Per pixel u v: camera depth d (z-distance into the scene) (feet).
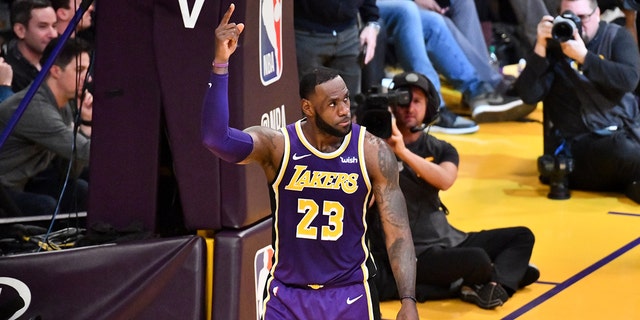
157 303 41.42
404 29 99.76
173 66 41.42
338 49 70.49
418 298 55.06
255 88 42.73
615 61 75.66
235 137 34.19
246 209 42.24
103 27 42.24
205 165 41.73
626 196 77.20
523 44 115.03
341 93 34.60
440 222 56.13
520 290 57.06
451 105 108.37
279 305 35.45
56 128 55.06
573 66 78.43
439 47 104.17
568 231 68.28
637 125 76.95
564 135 77.92
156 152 42.57
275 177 35.35
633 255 62.85
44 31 55.26
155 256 41.32
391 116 50.57
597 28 76.43
